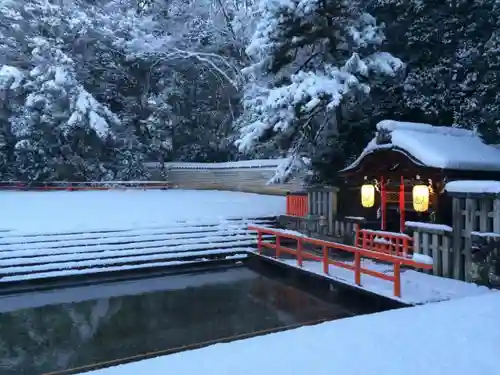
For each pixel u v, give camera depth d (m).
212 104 32.28
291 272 10.28
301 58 15.72
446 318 5.04
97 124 25.48
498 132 11.81
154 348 6.43
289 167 15.79
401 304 6.98
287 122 13.74
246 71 15.90
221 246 13.00
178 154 32.56
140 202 18.69
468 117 13.27
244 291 9.67
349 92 13.34
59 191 24.80
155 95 30.84
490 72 12.73
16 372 5.64
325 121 14.82
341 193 14.06
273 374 3.64
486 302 5.69
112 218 14.36
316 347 4.23
